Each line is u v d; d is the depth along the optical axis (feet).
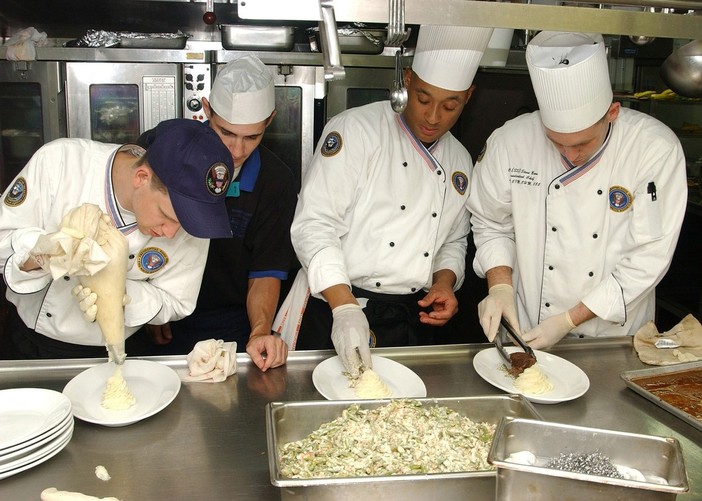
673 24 5.26
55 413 4.85
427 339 9.07
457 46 6.86
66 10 13.24
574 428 4.59
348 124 7.91
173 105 11.84
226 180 5.51
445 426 5.02
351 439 4.83
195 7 12.97
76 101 11.69
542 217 7.77
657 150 7.15
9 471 4.36
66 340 6.94
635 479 4.09
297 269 11.24
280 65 11.86
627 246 7.39
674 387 6.12
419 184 8.05
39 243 4.70
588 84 6.34
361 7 4.85
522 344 6.51
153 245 6.37
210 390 5.83
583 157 7.14
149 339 8.53
